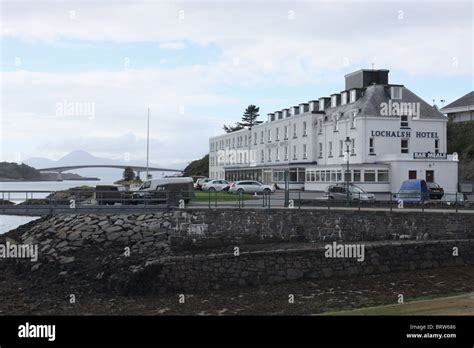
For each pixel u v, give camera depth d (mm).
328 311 18422
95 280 22922
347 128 57438
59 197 35469
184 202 31625
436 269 24609
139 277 21719
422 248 24844
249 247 26250
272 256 23172
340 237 27906
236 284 22641
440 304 18391
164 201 32250
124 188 47094
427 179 52344
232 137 90125
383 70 61906
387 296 20375
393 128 55594
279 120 72875
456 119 77125
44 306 19938
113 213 28453
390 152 55406
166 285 21969
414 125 56344
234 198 38500
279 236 28000
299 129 67375
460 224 27172
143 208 28656
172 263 22219
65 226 28656
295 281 23125
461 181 55531
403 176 52031
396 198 39438
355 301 19781
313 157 64438
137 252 26016
